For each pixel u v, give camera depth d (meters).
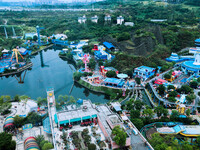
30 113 150.12
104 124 118.50
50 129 128.50
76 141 106.00
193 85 199.50
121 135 100.25
